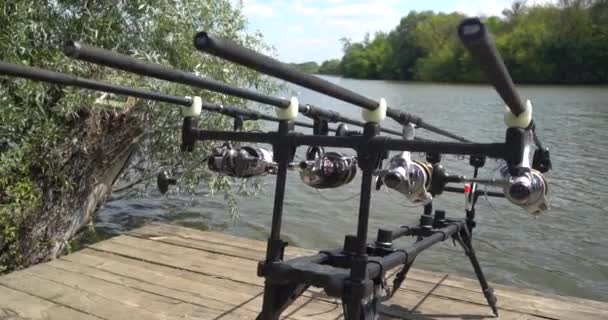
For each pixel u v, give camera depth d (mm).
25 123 5039
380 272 2480
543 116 22203
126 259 4949
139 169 6969
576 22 41906
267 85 7125
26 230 5207
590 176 12125
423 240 3100
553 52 42156
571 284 6711
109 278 4484
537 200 2117
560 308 4090
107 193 6406
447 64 50094
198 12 6773
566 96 32031
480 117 21922
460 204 9836
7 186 4883
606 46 41375
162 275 4574
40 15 5531
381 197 9742
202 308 3965
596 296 6410
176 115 6211
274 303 2395
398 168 2404
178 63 6695
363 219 2178
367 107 2109
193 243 5449
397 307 4031
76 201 5727
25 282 4344
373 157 2148
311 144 2246
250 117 2803
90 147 5551
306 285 2436
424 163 2531
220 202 8977
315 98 16984
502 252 7605
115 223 7539
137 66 1727
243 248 5328
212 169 2553
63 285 4312
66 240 5715
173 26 6523
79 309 3906
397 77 59438
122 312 3873
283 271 2309
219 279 4508
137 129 5984
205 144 6578
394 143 2111
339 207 9227
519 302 4168
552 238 8211
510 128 1949
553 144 15953
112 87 2176
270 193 9852
